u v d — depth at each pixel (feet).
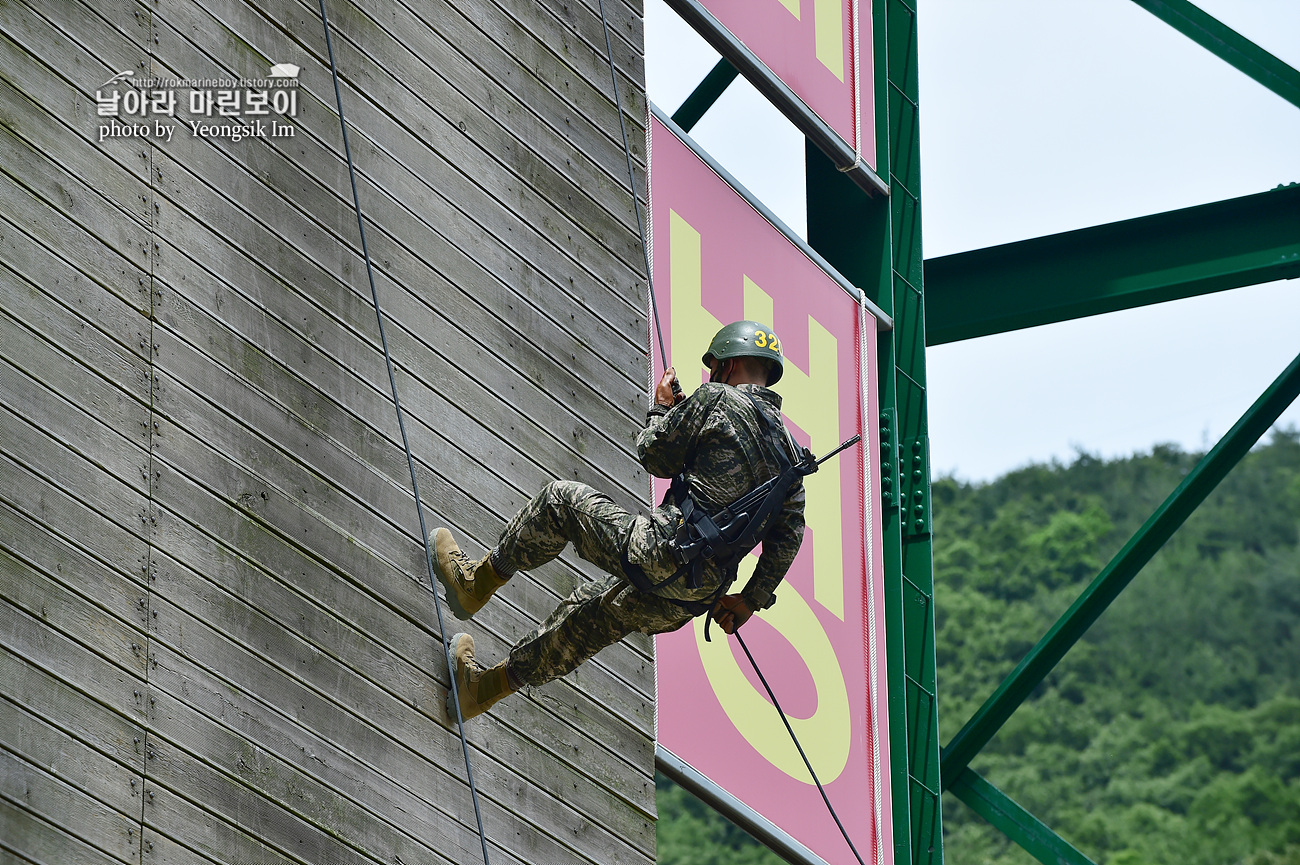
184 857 35.09
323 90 43.80
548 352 50.01
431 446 44.68
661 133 64.08
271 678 38.29
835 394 73.77
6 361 34.37
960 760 84.84
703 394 40.93
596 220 53.72
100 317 36.50
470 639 43.91
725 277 66.69
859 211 82.43
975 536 323.98
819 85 76.38
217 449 38.47
